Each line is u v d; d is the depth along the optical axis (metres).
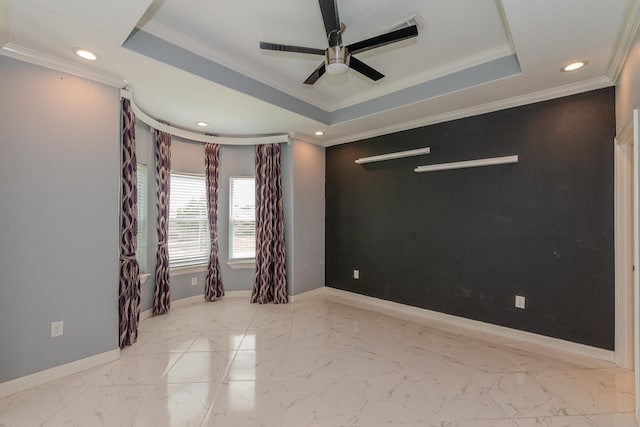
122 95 2.85
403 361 2.65
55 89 2.35
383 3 2.08
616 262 2.57
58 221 2.37
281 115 3.61
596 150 2.67
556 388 2.22
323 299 4.59
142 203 3.69
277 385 2.28
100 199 2.58
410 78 3.19
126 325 2.91
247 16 2.21
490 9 2.13
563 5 1.72
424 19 2.25
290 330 3.36
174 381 2.32
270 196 4.46
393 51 2.69
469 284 3.42
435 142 3.69
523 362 2.62
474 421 1.88
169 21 2.27
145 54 2.30
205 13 2.18
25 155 2.22
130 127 2.99
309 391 2.20
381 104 3.50
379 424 1.86
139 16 1.85
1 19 1.84
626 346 2.51
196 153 4.38
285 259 4.49
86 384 2.28
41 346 2.29
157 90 2.90
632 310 2.48
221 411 1.97
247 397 2.12
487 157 3.28
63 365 2.38
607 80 2.58
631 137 2.21
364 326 3.48
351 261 4.59
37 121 2.27
